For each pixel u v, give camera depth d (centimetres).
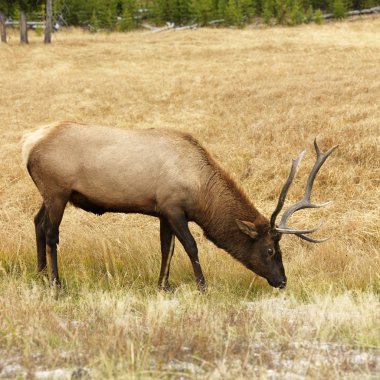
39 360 1664
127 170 2775
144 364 1584
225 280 2917
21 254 3197
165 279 2894
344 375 1570
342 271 3047
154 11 17900
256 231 2797
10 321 1925
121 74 10081
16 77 10019
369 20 16225
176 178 2777
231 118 6662
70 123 2861
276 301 2588
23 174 4919
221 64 10656
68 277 2977
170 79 9288
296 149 5078
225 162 4981
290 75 8900
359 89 7075
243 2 17388
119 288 2769
